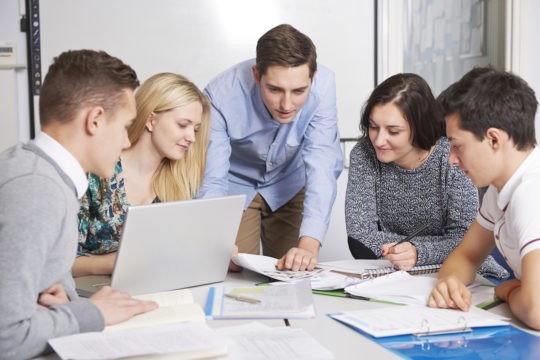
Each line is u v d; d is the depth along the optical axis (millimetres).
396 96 1674
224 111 2047
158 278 1343
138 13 2889
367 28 3180
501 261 1888
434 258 1604
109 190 1641
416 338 1070
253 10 3020
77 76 1071
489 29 3461
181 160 1763
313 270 1546
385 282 1413
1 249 935
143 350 876
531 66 3488
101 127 1091
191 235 1341
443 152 1782
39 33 2807
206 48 2984
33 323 945
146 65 2926
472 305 1268
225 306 1252
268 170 2248
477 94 1208
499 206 1276
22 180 975
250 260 1570
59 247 1023
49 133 1085
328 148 2033
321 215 1921
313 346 990
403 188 1836
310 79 1774
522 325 1146
